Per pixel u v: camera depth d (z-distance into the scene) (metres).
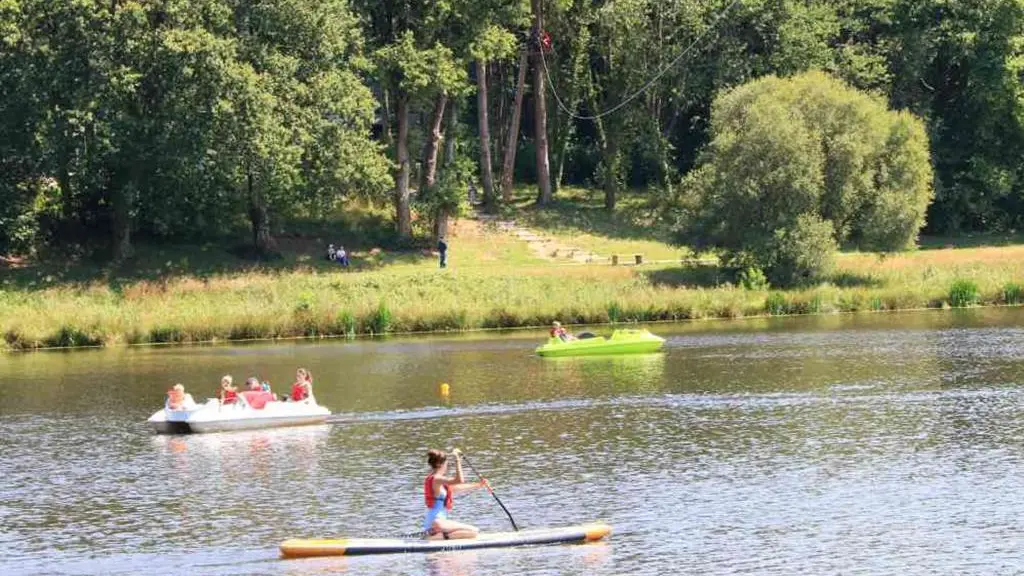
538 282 74.88
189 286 72.81
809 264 74.38
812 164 75.31
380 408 43.41
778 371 48.88
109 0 73.62
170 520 30.05
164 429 40.44
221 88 73.44
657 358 53.94
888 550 26.30
